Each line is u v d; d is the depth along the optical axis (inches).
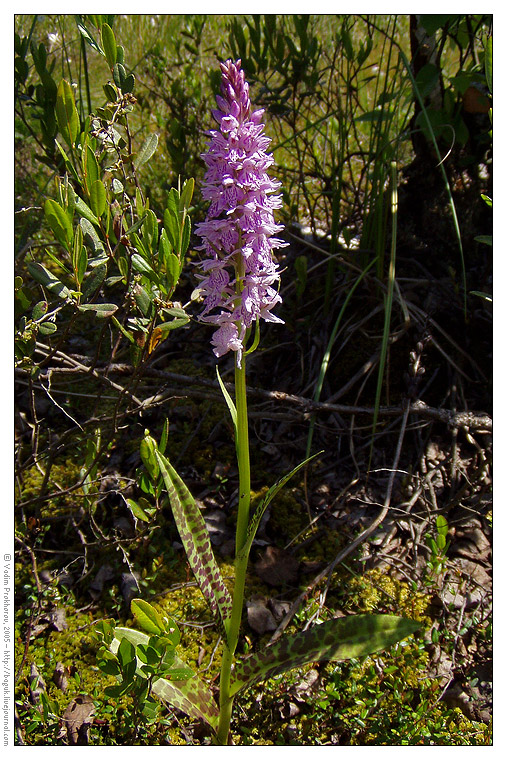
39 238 28.8
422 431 23.5
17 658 18.2
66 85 15.4
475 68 24.4
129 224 19.5
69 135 15.9
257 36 25.5
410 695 17.2
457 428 22.5
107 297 26.5
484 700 17.6
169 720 17.1
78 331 26.6
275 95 26.2
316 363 25.0
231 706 15.9
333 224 25.4
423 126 24.3
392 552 20.7
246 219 13.6
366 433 23.6
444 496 22.1
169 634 13.7
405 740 16.7
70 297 16.0
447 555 20.7
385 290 24.2
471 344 25.0
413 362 22.2
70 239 15.4
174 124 27.0
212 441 23.7
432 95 25.7
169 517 21.7
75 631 19.0
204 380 22.0
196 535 15.7
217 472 22.6
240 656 18.3
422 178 26.3
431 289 25.6
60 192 15.6
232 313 14.2
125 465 22.8
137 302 16.5
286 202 27.5
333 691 17.2
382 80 36.3
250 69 26.1
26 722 16.8
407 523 21.3
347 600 19.5
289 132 34.3
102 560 20.6
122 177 17.7
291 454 23.5
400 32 38.3
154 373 21.5
